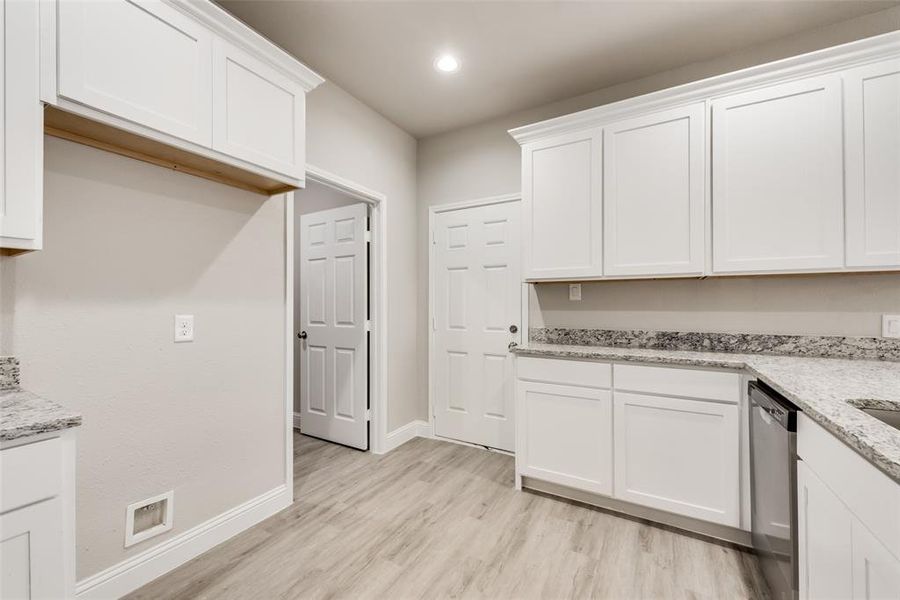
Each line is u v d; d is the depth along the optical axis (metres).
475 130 3.12
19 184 1.07
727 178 1.94
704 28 2.06
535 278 2.43
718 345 2.22
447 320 3.24
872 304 1.92
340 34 2.10
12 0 1.06
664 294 2.38
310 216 3.33
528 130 2.42
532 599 1.49
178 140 1.40
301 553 1.76
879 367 1.64
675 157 2.06
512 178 2.96
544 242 2.40
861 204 1.69
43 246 1.30
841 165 1.73
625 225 2.18
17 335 1.25
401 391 3.20
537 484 2.35
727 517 1.78
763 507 1.51
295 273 3.60
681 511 1.88
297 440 3.24
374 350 2.97
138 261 1.54
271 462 2.08
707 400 1.83
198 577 1.60
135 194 1.53
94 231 1.42
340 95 2.61
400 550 1.78
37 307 1.29
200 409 1.76
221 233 1.83
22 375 1.26
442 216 3.27
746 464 1.75
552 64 2.37
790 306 2.07
